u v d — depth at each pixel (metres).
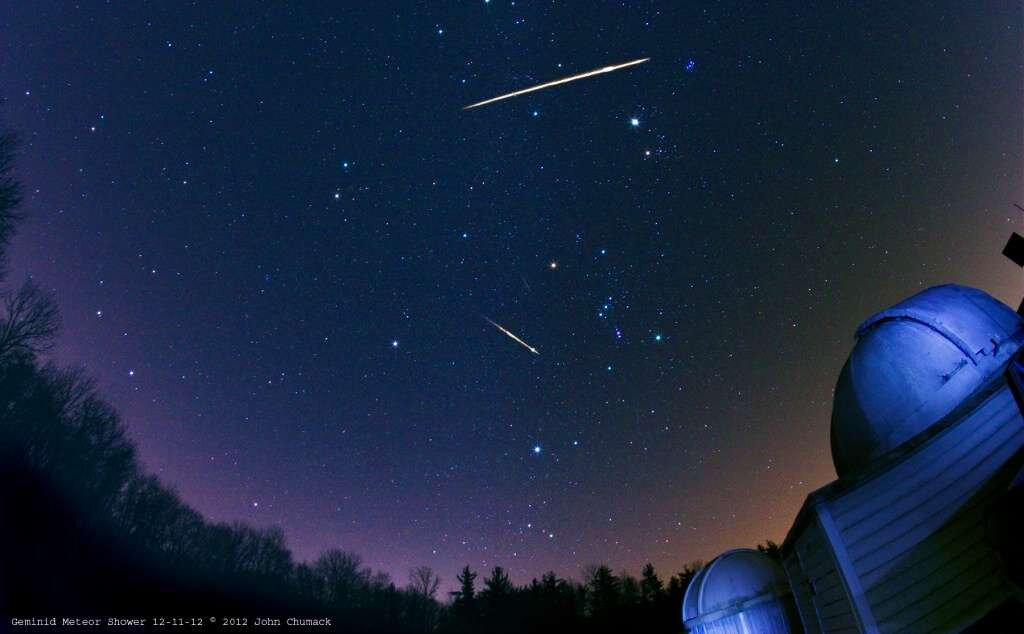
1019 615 7.34
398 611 50.66
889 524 8.35
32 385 23.88
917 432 9.84
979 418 8.52
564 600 50.06
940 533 8.10
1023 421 8.34
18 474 23.09
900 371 10.27
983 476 8.22
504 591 49.91
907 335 10.51
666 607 47.12
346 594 47.12
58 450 24.98
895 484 8.50
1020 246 11.66
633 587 57.72
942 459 8.45
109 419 28.14
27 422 23.59
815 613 10.27
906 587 8.01
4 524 22.53
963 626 7.59
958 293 10.81
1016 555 6.91
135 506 31.12
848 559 8.36
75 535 25.34
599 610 49.31
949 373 9.87
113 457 28.31
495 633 46.31
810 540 9.66
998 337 9.90
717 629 14.64
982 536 7.89
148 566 29.48
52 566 23.73
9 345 21.81
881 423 10.28
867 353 10.88
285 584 42.31
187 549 35.62
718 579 15.35
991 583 7.67
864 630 7.96
